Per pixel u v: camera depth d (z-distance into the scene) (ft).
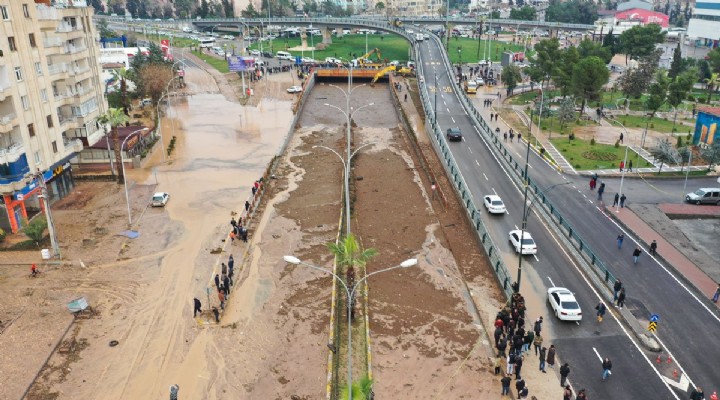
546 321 128.47
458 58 538.88
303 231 177.47
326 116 337.31
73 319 129.29
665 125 306.35
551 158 246.27
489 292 143.33
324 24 606.96
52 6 196.85
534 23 633.61
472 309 135.85
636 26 488.44
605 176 224.94
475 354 118.32
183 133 294.87
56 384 108.58
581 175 226.38
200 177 225.97
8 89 162.91
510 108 344.28
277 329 126.41
